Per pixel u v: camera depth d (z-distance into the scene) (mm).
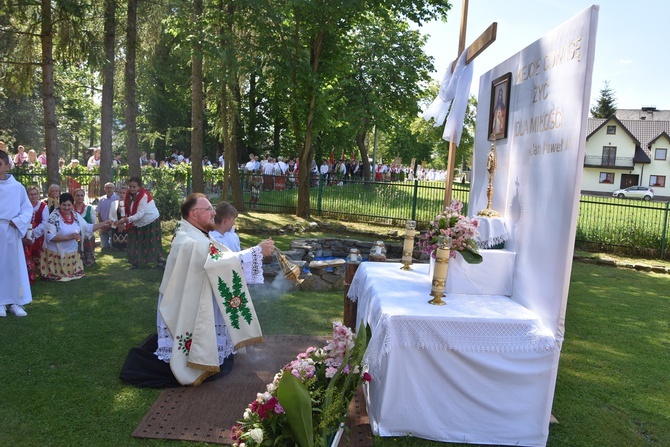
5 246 5828
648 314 7504
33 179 14289
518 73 4289
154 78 28688
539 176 3754
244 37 13492
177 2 13016
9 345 5027
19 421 3645
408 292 4078
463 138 35750
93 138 43938
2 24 11016
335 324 3131
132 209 8266
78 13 10617
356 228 13914
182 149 35062
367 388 4020
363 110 26688
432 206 14125
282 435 2555
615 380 4914
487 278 4121
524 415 3568
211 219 4637
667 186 53875
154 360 4402
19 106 26609
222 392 4199
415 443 3551
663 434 3895
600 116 78562
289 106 14891
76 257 7770
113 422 3691
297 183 15828
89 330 5531
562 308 3393
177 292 4367
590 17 3131
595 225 12938
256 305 6781
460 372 3539
